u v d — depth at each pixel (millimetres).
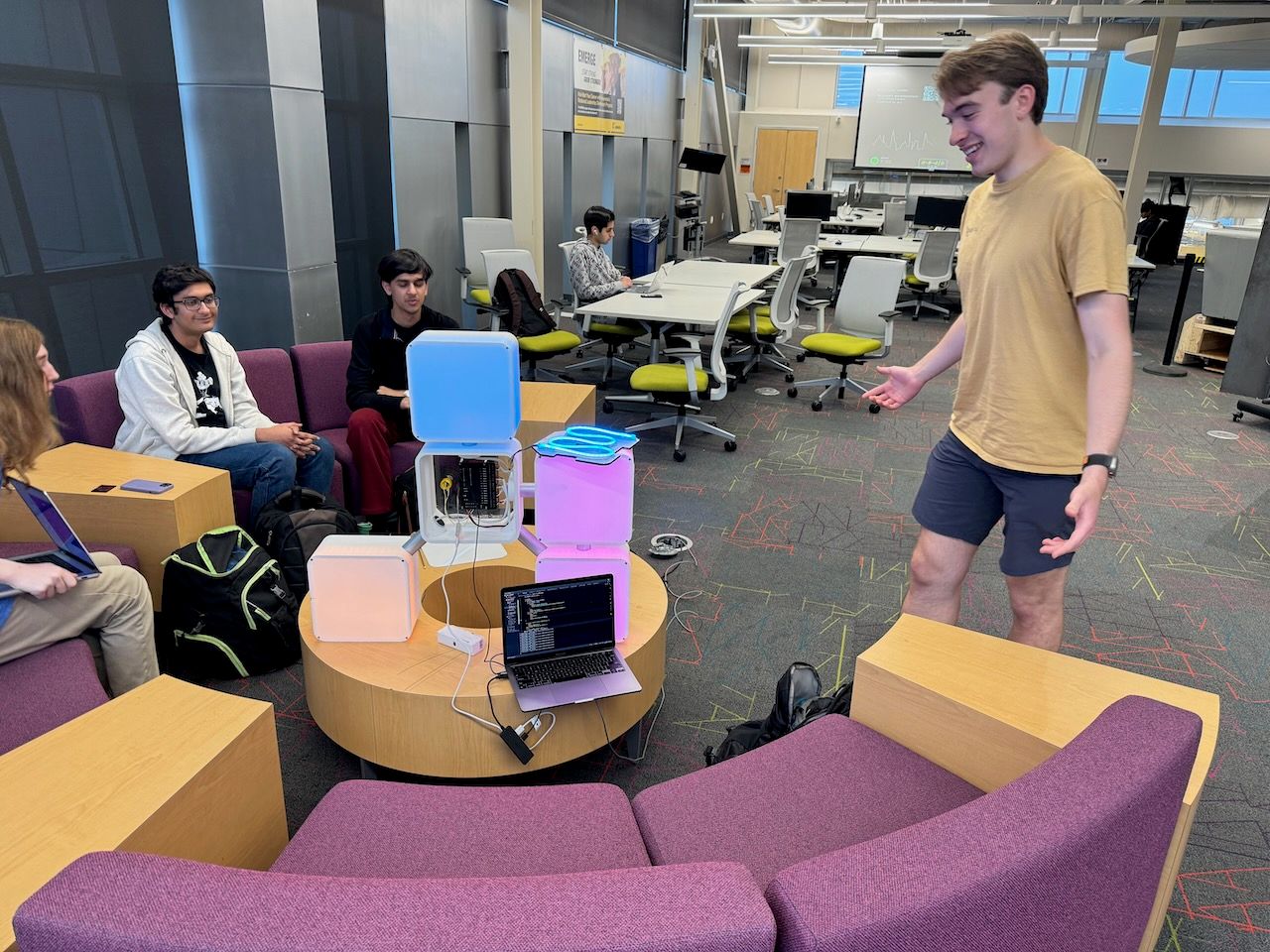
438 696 1791
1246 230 6379
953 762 1486
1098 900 944
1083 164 1586
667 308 4930
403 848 1309
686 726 2297
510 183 7332
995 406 1743
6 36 3287
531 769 1872
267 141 4152
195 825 1288
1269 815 2006
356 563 1912
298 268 4402
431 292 6398
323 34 4902
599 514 1924
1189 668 2646
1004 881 815
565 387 3766
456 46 6293
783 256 8539
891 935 770
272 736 1470
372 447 3215
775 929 756
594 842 1334
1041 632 1851
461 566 2316
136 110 3918
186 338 2879
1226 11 8172
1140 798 926
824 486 4164
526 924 721
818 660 2633
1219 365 6895
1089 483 1443
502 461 1907
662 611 2127
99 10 3678
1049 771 950
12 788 1231
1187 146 14695
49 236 3547
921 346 7648
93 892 742
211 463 2840
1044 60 1562
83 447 2742
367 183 5480
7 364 1768
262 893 745
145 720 1398
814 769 1497
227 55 4066
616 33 9422
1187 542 3607
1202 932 1669
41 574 1812
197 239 4398
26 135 3408
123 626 2002
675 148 12344
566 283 8812
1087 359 1624
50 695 1706
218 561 2379
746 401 5676
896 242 9797
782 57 14117
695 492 4043
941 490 1910
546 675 1823
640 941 713
